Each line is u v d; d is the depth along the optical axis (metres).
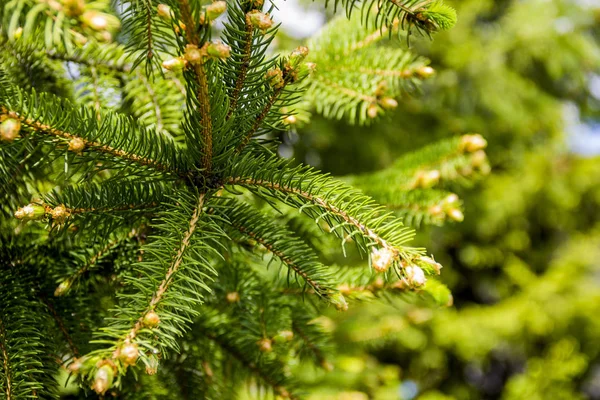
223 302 0.63
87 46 0.64
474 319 2.21
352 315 1.34
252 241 0.58
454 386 2.55
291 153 1.30
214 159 0.52
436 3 0.52
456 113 2.15
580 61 2.36
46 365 0.56
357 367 1.00
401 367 2.38
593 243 2.40
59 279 0.59
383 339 1.07
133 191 0.54
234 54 0.51
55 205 0.52
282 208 0.68
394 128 1.69
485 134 2.22
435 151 0.76
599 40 2.36
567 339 2.30
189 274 0.51
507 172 2.56
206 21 0.47
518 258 2.74
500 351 2.72
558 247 2.85
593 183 2.56
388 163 1.66
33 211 0.50
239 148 0.54
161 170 0.53
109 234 0.58
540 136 2.57
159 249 0.51
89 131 0.50
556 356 2.07
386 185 0.75
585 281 2.38
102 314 0.60
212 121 0.51
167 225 0.51
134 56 0.65
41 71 0.64
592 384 2.53
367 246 0.51
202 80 0.48
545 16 2.28
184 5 0.46
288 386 0.65
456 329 2.12
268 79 0.52
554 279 2.30
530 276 2.38
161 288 0.49
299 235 0.68
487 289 2.85
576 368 2.03
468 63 2.09
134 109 0.64
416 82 0.70
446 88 2.07
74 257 0.60
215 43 0.47
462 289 2.83
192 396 0.64
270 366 0.66
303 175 0.53
